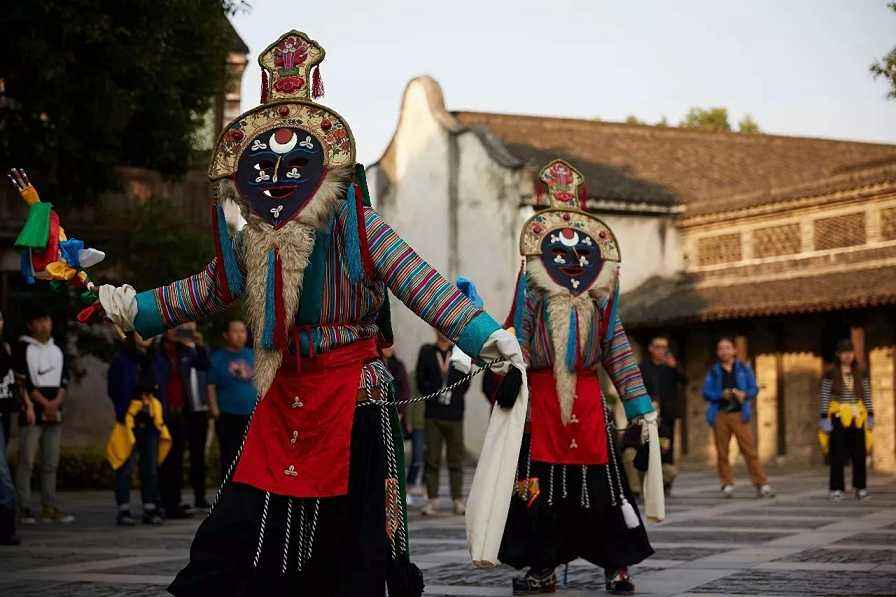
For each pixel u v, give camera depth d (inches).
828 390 592.1
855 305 844.6
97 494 713.6
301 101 175.2
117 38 613.3
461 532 440.8
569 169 298.4
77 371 791.1
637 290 1096.8
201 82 767.1
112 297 178.2
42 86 597.9
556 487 280.1
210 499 641.0
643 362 620.7
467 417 1152.2
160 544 406.6
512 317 287.6
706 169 1218.0
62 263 179.9
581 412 282.0
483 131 1177.4
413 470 630.5
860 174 924.6
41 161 628.7
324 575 165.6
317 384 167.9
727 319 957.2
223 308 180.2
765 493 622.5
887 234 912.9
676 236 1112.2
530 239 288.8
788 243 994.7
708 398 636.7
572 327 283.0
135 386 491.8
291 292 167.5
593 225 292.4
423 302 168.6
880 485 707.4
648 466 282.5
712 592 270.7
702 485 737.0
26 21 578.2
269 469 166.1
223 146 176.6
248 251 170.7
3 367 421.1
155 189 874.8
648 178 1173.1
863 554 340.8
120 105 617.6
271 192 171.6
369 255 169.9
